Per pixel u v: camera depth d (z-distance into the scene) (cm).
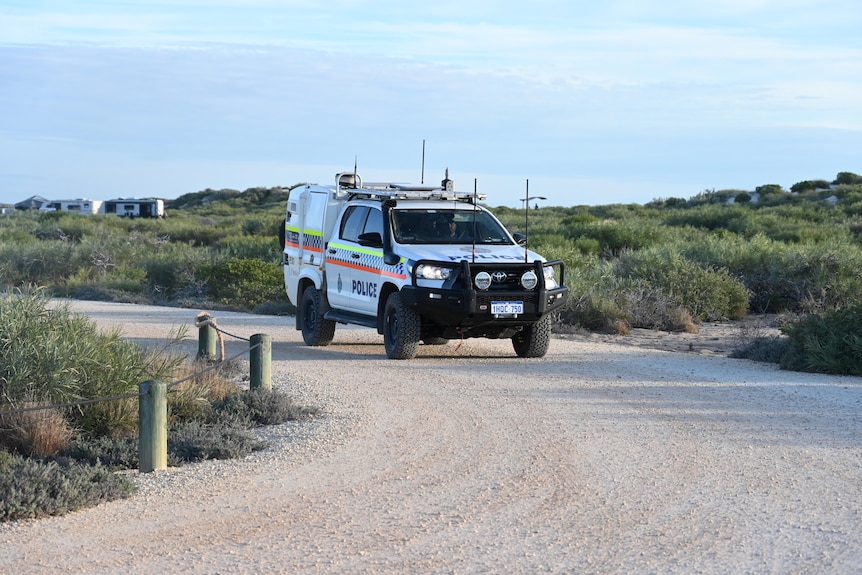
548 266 1703
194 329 2181
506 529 805
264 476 977
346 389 1441
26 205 11581
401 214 1773
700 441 1112
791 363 1678
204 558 741
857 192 7606
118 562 733
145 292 3259
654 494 905
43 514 849
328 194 1945
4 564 729
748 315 2777
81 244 4012
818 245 3234
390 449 1080
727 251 3184
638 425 1196
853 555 741
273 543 774
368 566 721
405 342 1703
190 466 1022
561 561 730
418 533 797
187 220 7488
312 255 1989
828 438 1127
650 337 2247
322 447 1093
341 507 870
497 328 1702
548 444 1099
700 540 777
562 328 2261
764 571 709
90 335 1297
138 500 897
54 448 1092
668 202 8981
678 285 2628
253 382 1323
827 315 1744
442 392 1419
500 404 1328
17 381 1154
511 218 5869
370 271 1773
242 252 3903
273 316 2578
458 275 1633
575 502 880
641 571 709
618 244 4047
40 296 1352
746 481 948
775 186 8806
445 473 980
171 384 1044
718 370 1648
